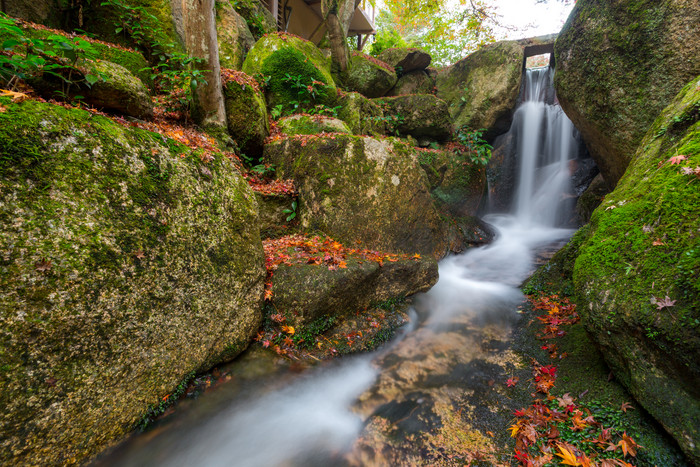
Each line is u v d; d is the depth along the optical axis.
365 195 4.97
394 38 12.91
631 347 2.22
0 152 1.60
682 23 4.27
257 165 5.34
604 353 2.54
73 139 1.91
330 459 2.31
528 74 10.33
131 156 2.20
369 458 2.30
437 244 5.86
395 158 5.31
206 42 4.66
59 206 1.80
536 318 4.06
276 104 6.78
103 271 1.95
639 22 4.67
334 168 4.82
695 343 1.80
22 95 1.82
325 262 3.79
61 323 1.75
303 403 2.82
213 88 4.92
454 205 7.70
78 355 1.84
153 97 5.30
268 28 9.64
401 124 8.45
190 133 4.47
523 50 9.25
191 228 2.57
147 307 2.21
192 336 2.56
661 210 2.40
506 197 10.48
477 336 3.89
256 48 7.05
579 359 3.05
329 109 6.81
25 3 4.81
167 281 2.35
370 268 3.90
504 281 5.58
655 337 2.01
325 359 3.27
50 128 1.82
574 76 5.79
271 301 3.46
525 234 8.49
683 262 2.02
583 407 2.44
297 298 3.39
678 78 4.39
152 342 2.25
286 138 5.32
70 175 1.87
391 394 2.95
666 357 1.98
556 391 2.74
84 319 1.86
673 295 1.98
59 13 5.40
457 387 3.01
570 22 5.87
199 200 2.68
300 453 2.38
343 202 4.82
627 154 5.09
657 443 2.00
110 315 1.98
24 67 2.29
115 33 5.93
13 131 1.66
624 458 1.99
